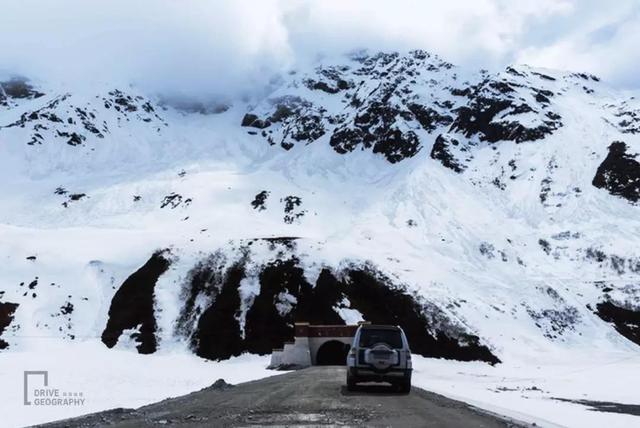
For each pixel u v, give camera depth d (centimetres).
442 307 10994
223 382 3300
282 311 10356
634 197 17000
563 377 7906
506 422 1573
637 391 5209
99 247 12481
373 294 10931
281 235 16088
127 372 6384
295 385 3016
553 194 17725
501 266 14375
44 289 10938
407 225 16700
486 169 19950
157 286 11088
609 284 13325
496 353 10150
